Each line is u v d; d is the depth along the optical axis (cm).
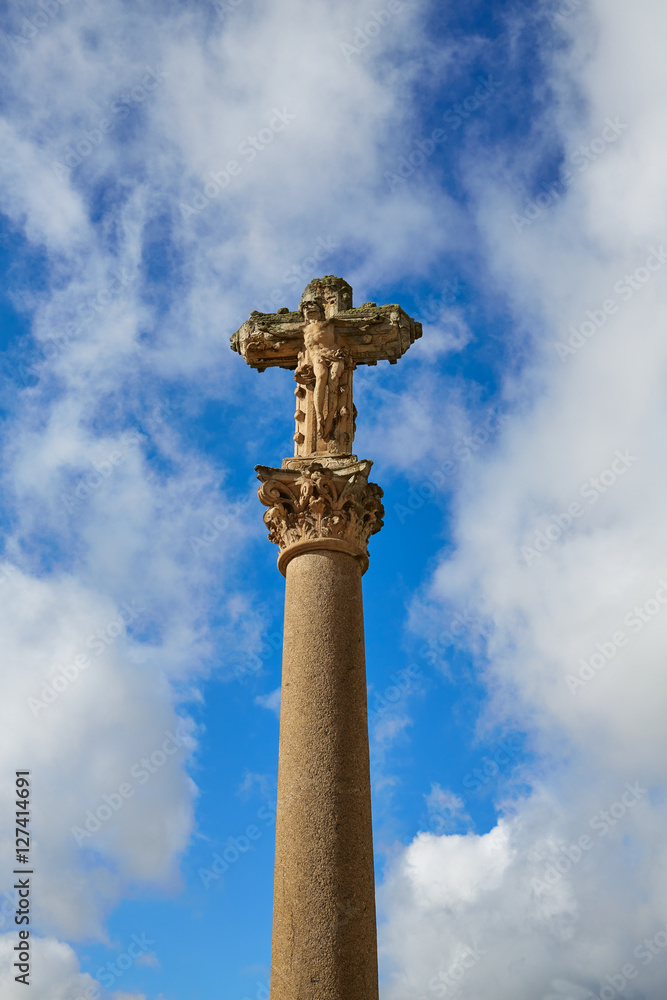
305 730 1500
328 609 1631
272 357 2025
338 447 1853
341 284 2064
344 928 1342
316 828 1412
